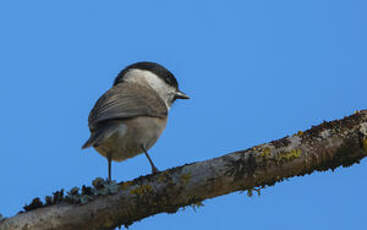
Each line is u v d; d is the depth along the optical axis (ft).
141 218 23.53
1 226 21.52
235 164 22.99
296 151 23.00
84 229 22.56
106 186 23.22
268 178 23.35
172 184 23.00
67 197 22.86
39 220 21.90
